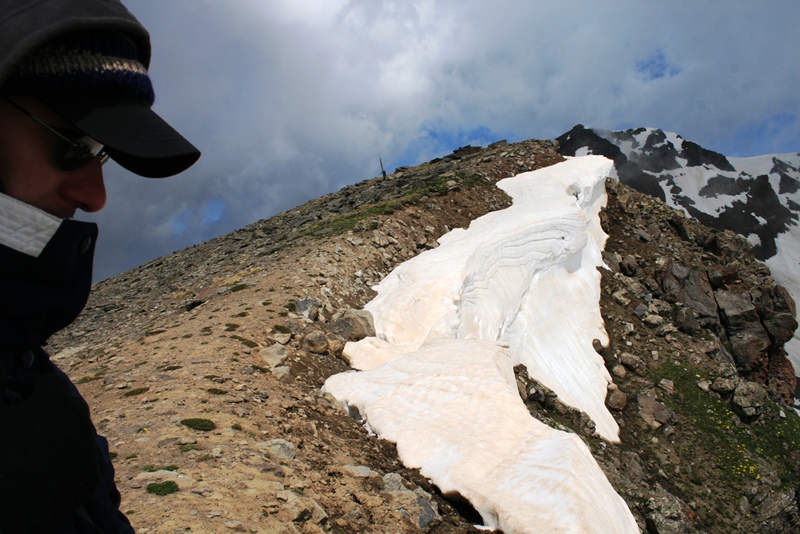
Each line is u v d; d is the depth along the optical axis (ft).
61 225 5.75
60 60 5.52
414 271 83.46
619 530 34.68
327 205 150.51
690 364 114.93
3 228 5.54
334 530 29.68
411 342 68.69
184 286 101.45
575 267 120.98
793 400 141.79
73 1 5.50
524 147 170.81
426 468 40.34
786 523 90.38
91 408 40.04
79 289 6.27
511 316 96.58
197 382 44.60
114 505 7.90
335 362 61.21
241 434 36.55
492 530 34.47
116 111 5.95
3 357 5.72
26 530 5.44
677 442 98.89
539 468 37.29
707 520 86.53
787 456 101.24
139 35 6.23
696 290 137.59
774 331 142.31
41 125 5.74
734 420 105.70
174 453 32.17
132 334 68.64
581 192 141.59
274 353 55.11
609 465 82.69
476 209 126.00
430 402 47.57
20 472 5.39
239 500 28.09
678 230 157.28
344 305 75.46
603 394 103.40
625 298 125.29
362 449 41.98
